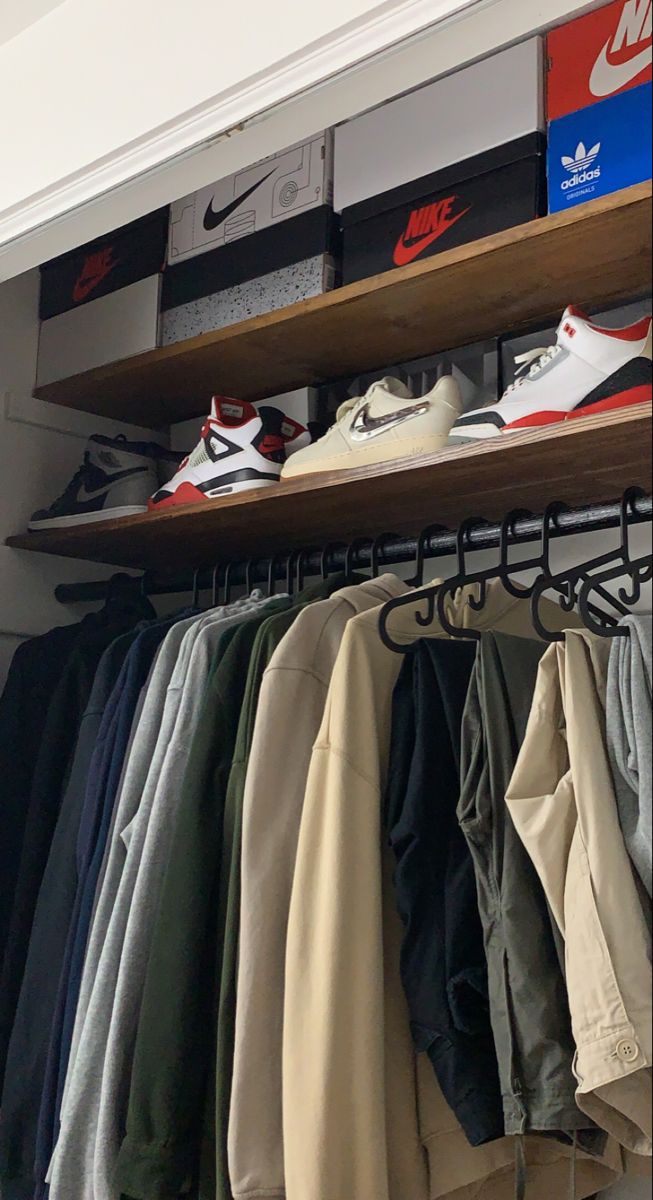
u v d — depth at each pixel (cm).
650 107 117
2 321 181
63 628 174
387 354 162
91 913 134
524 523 128
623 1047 88
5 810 162
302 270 152
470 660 118
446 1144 107
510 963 99
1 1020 147
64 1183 120
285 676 118
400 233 142
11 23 146
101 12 137
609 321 141
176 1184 111
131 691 142
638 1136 96
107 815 137
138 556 184
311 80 114
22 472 181
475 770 108
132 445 172
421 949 105
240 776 120
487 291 138
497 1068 104
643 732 97
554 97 127
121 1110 119
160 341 169
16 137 145
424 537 136
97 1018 124
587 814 97
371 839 108
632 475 129
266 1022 109
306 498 141
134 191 134
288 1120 103
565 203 123
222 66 121
